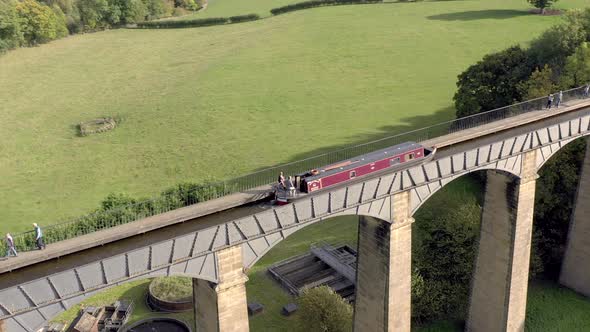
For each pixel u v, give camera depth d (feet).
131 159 315.78
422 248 183.62
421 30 521.65
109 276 103.45
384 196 131.54
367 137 321.52
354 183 127.75
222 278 115.03
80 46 563.89
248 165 297.53
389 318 140.46
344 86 412.16
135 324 177.47
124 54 534.78
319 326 164.76
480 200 231.30
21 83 458.50
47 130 363.97
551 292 193.06
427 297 175.32
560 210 200.44
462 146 149.79
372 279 143.43
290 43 520.01
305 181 123.75
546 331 175.22
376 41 502.79
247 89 416.67
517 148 148.66
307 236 226.58
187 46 550.36
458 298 182.19
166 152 322.14
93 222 151.74
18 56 528.63
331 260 202.18
